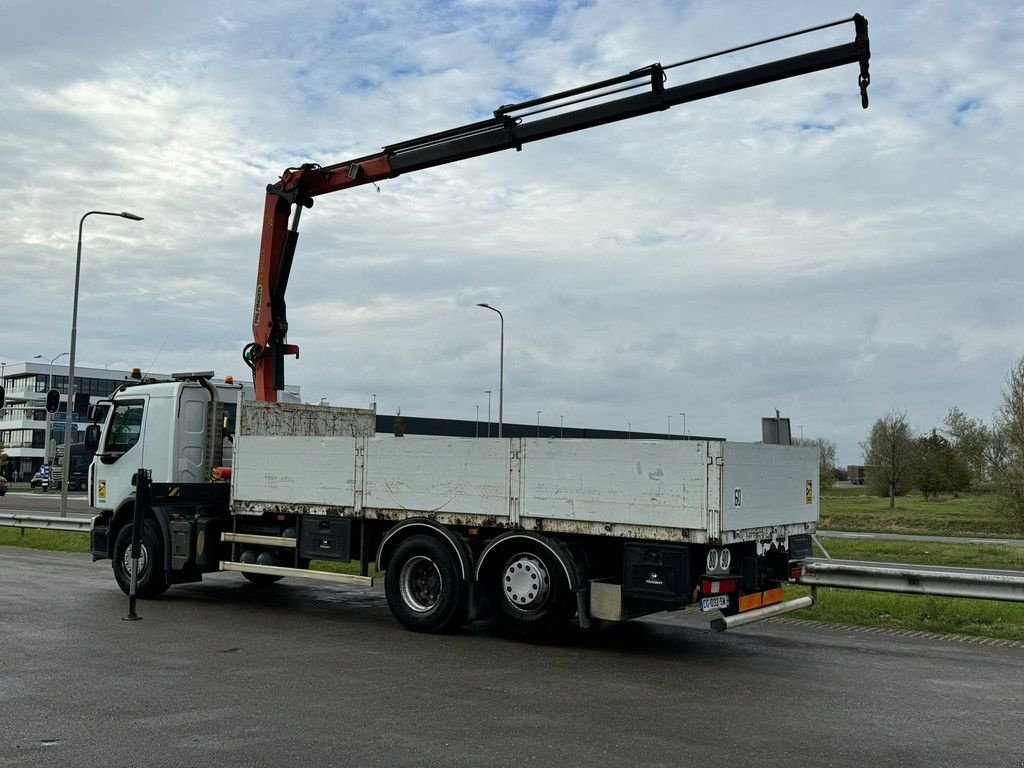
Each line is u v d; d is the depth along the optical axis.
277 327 14.04
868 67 9.58
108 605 11.87
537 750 5.69
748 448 8.75
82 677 7.61
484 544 9.94
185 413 13.02
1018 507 34.78
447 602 9.91
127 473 13.29
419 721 6.33
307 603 12.45
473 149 12.57
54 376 103.25
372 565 11.09
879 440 48.28
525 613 9.52
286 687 7.34
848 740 6.02
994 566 21.66
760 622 11.05
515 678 7.82
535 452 9.41
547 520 9.29
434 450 10.20
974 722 6.52
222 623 10.61
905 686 7.64
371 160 13.48
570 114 11.70
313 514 11.27
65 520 20.34
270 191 14.18
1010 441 35.25
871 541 28.27
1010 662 8.72
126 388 13.71
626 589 8.76
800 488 9.85
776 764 5.47
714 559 8.71
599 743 5.86
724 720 6.48
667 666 8.44
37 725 6.16
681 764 5.45
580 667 8.35
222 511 12.84
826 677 7.99
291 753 5.58
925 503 51.66
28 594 12.75
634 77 11.02
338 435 13.34
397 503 10.46
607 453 8.93
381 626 10.59
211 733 5.99
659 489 8.58
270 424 12.53
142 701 6.82
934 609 11.29
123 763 5.39
